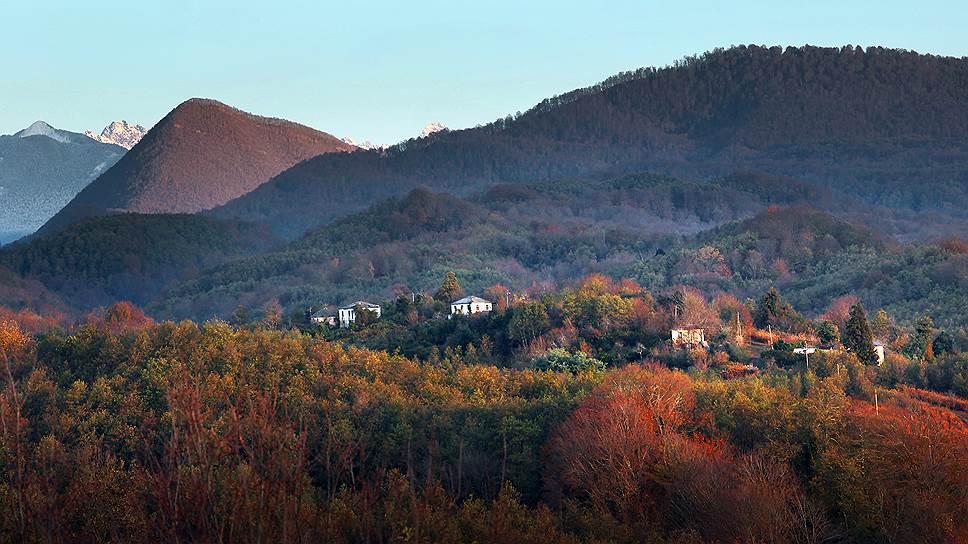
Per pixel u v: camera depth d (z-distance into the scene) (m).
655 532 125.31
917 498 130.38
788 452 151.88
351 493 80.62
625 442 142.88
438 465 149.38
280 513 46.88
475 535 94.88
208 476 45.84
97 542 61.69
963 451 137.88
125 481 72.69
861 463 140.50
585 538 122.44
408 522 79.19
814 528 128.88
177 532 44.94
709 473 136.25
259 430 48.06
